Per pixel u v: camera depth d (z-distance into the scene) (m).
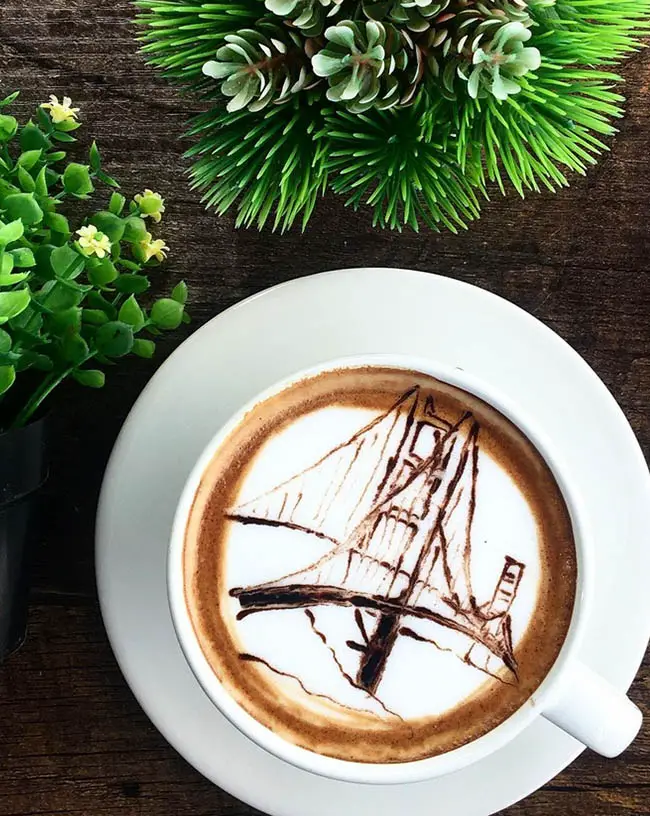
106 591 0.34
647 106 0.36
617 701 0.32
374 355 0.31
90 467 0.37
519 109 0.29
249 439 0.32
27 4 0.35
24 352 0.31
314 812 0.35
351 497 0.32
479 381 0.32
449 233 0.37
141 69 0.35
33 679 0.38
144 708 0.35
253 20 0.29
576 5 0.29
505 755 0.35
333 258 0.37
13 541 0.33
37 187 0.31
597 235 0.37
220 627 0.32
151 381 0.34
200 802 0.38
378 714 0.32
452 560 0.32
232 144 0.31
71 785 0.38
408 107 0.30
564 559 0.32
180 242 0.36
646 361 0.37
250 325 0.34
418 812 0.35
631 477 0.34
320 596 0.32
